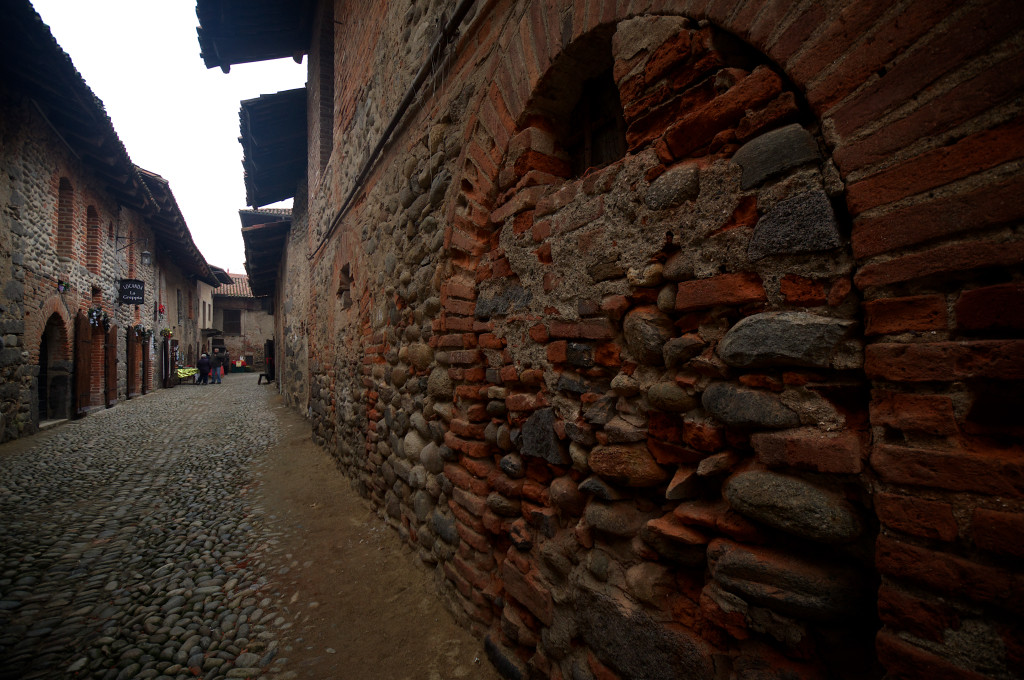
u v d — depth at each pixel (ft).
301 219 34.68
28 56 20.80
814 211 3.14
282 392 44.06
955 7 2.52
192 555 10.31
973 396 2.46
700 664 3.82
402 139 10.87
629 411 4.72
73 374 30.86
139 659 6.87
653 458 4.47
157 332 55.77
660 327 4.34
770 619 3.37
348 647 7.04
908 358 2.67
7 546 10.82
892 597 2.68
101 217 36.81
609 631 4.60
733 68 3.82
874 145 2.83
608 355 4.96
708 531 3.92
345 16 17.02
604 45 5.40
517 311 6.43
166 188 43.29
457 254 7.91
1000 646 2.31
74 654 7.00
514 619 6.12
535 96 6.12
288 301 39.58
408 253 10.27
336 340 18.02
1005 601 2.26
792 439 3.24
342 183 17.17
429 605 7.97
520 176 6.54
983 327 2.43
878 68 2.83
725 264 3.75
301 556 10.07
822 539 3.10
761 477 3.43
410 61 10.29
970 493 2.41
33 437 24.34
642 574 4.35
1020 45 2.31
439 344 8.36
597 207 4.99
